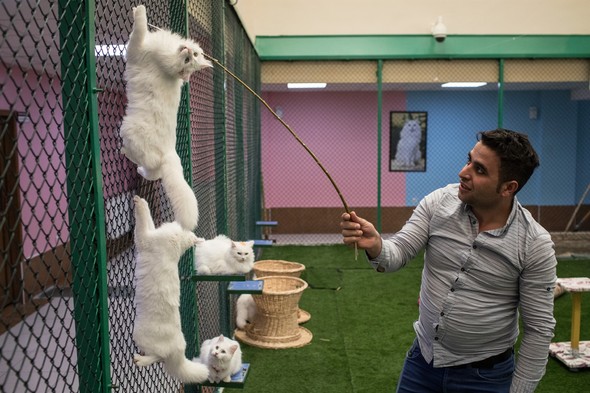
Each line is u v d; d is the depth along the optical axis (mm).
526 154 1708
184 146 2469
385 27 8117
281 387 3787
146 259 1354
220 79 3666
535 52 8094
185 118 2475
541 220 10070
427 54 8125
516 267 1821
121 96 1581
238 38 4980
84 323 1290
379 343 4625
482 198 1791
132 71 1298
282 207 10195
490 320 1874
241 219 5113
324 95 9969
